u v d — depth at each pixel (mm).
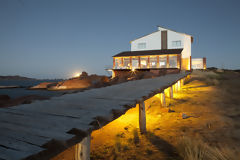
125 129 4910
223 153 2750
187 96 9234
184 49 32031
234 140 3330
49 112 3307
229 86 11562
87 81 25062
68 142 1916
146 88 6516
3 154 1530
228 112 5371
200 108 6301
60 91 22750
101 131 4766
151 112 6664
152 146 3570
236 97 7695
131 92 5680
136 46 35406
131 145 3732
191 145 3139
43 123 2574
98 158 3230
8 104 7320
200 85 13883
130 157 3156
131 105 3877
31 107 3805
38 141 1843
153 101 8477
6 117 2969
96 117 2789
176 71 19766
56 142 1837
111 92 6012
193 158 2684
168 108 6547
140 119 4504
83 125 2432
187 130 4227
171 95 8836
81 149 2273
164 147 3457
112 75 29359
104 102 4152
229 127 4074
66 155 3309
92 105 3836
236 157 2592
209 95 8930
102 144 3910
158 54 26797
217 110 5777
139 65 28250
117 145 3691
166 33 33312
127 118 6059
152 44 34125
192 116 5418
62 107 3730
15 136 2021
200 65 34875
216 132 3865
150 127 4922
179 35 32469
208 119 4867
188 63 31688
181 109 6477
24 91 25438
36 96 8484
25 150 1626
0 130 2258
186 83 16469
